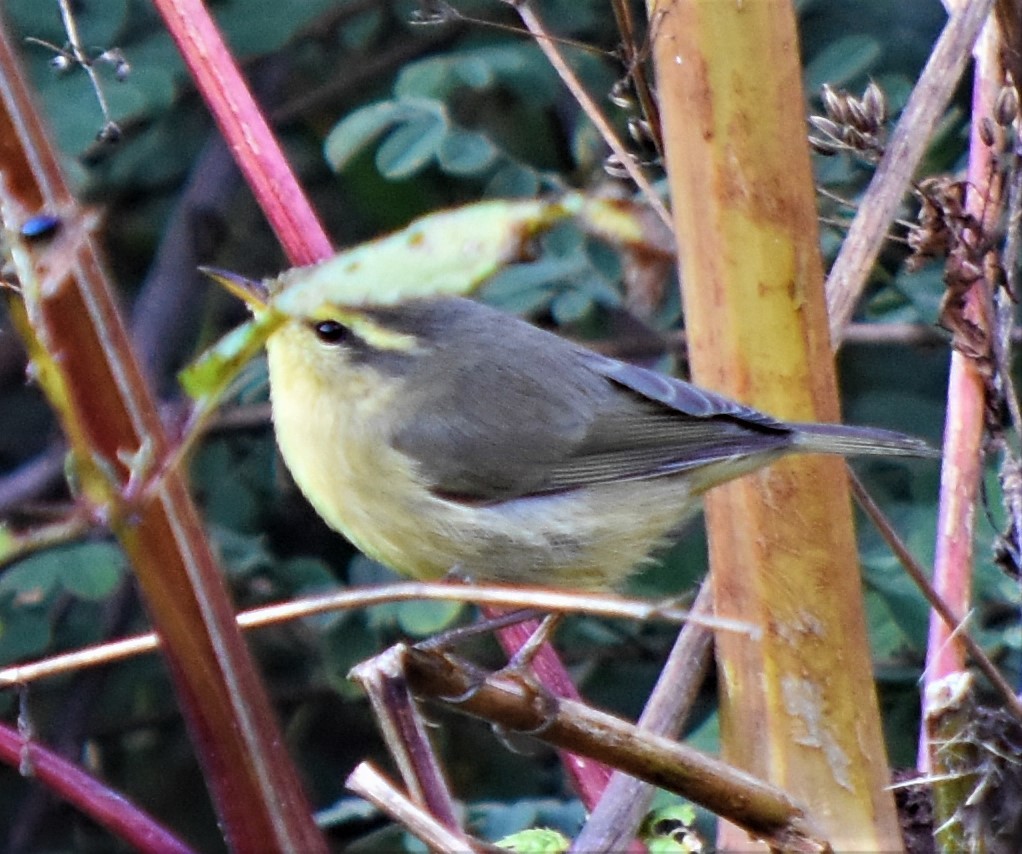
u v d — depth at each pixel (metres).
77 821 11.81
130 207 12.35
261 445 10.98
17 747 4.88
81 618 10.97
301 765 11.38
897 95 9.66
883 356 10.27
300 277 3.93
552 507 8.30
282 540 11.15
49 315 3.84
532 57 9.95
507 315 8.82
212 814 11.89
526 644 6.92
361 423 8.19
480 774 10.57
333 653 9.62
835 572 5.58
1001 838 5.92
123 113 9.52
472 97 10.78
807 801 5.50
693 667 6.23
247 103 6.58
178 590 3.85
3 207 3.55
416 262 3.73
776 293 5.63
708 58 5.43
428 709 10.75
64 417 3.56
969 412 6.88
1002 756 5.80
